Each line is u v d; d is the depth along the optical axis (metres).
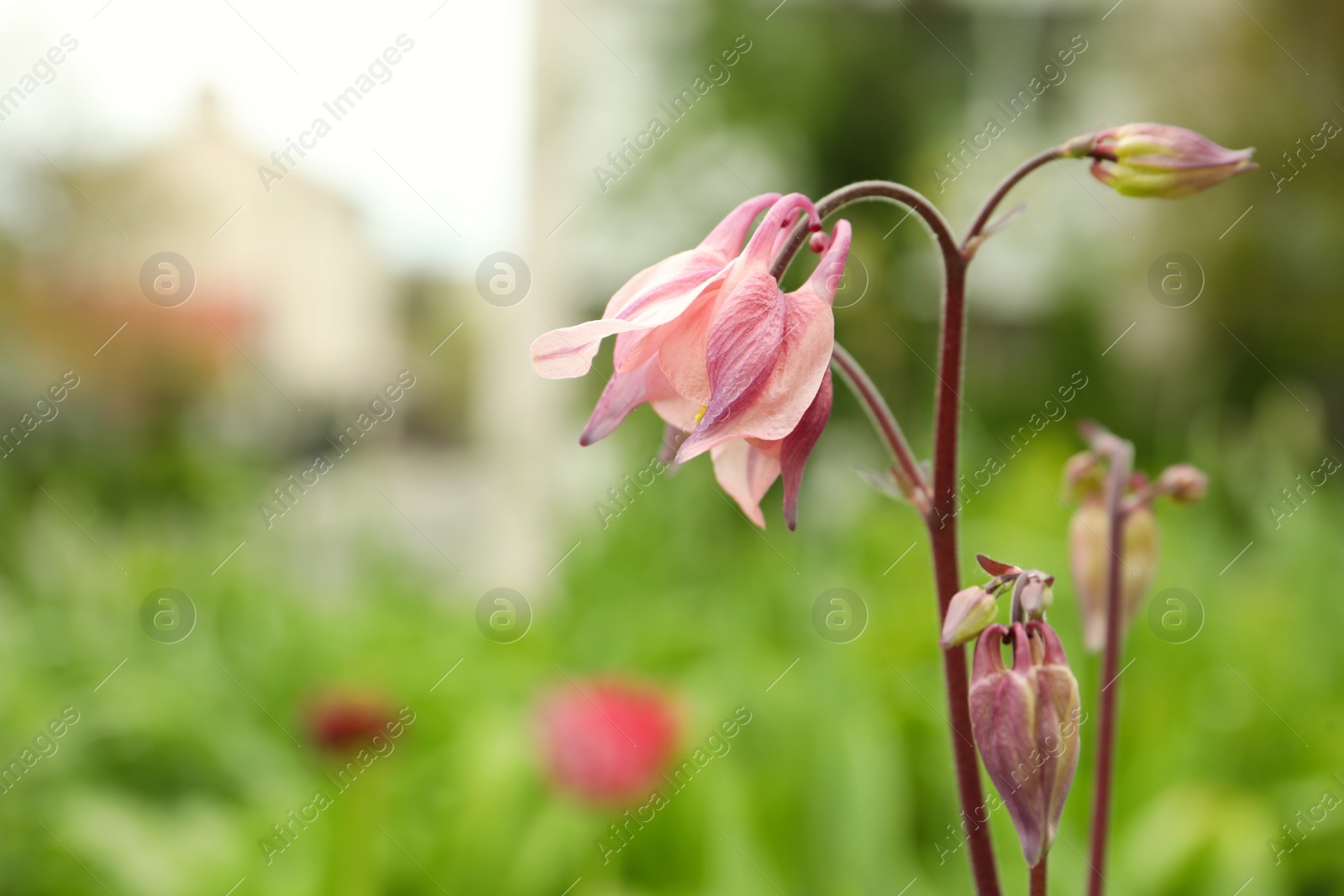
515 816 3.40
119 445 7.40
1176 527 5.53
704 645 4.82
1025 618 1.30
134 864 3.40
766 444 1.24
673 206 8.18
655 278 1.29
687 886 3.38
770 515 6.76
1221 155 1.47
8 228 7.14
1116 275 9.45
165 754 4.16
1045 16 9.54
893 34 8.74
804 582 4.99
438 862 3.29
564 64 8.21
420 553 7.74
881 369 8.07
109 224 7.35
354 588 6.60
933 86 8.58
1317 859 3.30
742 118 8.18
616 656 4.79
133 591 5.70
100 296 7.33
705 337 1.26
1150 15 9.67
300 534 7.07
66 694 4.54
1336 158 9.10
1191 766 3.48
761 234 1.28
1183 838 3.15
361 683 4.00
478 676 4.71
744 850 3.10
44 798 3.73
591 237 8.12
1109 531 2.07
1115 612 2.00
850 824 3.21
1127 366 9.47
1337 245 9.18
